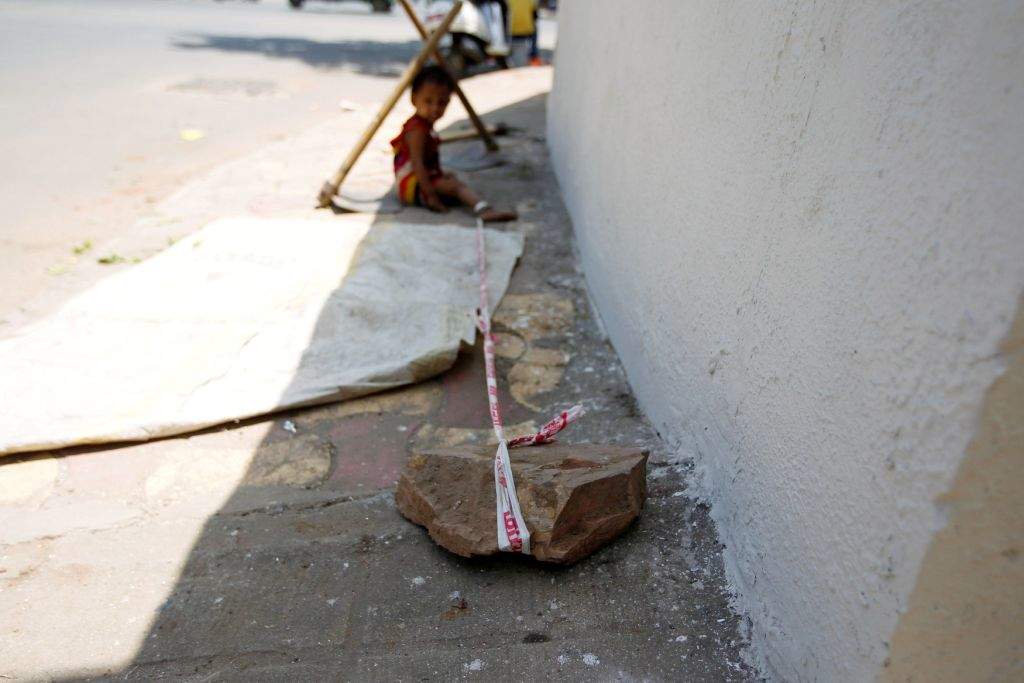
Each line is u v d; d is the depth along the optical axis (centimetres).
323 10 1866
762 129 137
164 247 333
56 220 370
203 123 585
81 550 163
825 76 115
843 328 108
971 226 83
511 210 389
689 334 175
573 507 150
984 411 81
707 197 164
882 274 99
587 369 241
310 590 152
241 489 184
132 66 807
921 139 91
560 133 429
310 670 133
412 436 208
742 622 136
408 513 170
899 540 94
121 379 221
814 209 117
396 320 255
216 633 142
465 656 135
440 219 374
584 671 130
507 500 155
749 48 143
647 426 203
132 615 146
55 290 290
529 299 291
